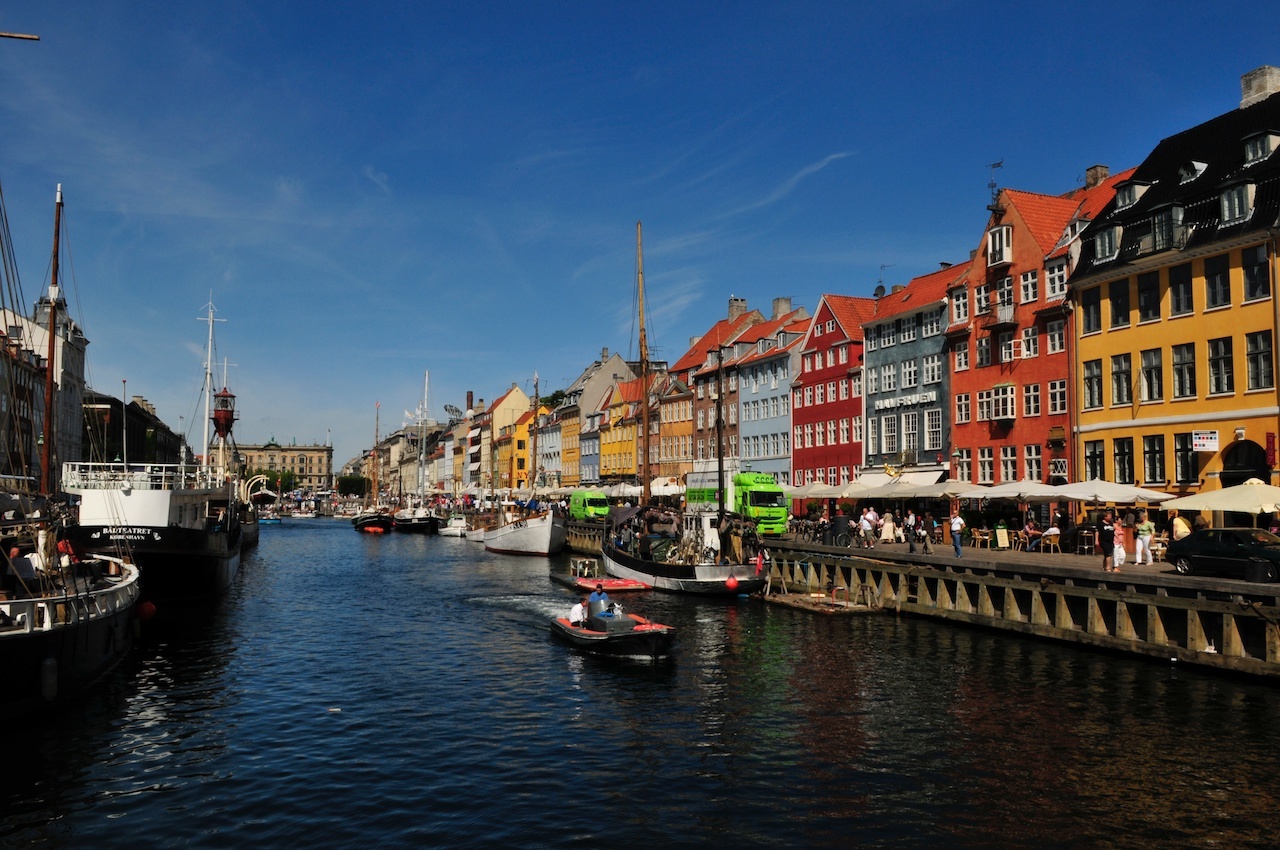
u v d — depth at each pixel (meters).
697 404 82.75
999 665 24.02
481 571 55.19
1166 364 36.91
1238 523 33.19
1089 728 18.09
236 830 13.42
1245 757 16.20
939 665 24.28
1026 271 45.78
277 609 36.94
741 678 23.23
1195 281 35.62
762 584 39.59
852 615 33.69
